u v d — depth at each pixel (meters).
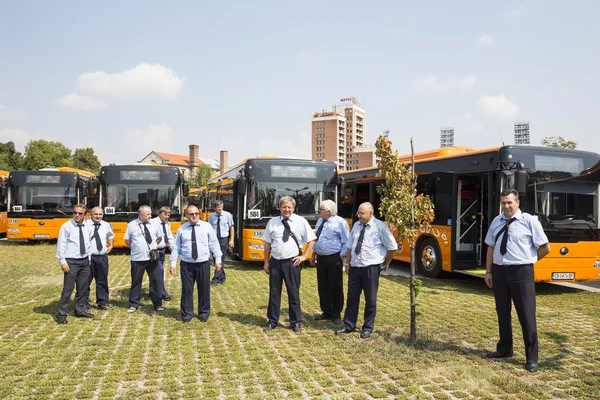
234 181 14.62
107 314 8.03
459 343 6.57
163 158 112.19
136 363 5.57
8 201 18.94
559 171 10.14
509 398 4.68
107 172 16.41
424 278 12.30
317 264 7.91
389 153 6.50
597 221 10.28
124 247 18.12
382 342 6.47
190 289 7.60
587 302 9.50
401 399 4.62
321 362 5.68
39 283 10.76
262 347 6.27
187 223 7.66
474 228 11.65
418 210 6.46
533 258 5.68
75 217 7.67
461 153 11.47
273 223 7.23
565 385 5.02
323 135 135.25
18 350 6.07
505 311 5.87
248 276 12.19
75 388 4.86
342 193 13.90
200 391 4.79
